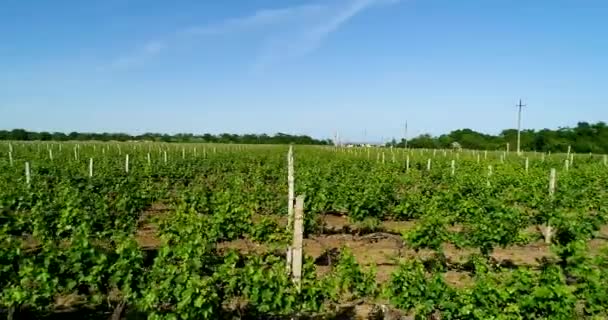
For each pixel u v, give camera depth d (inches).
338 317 345.4
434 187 861.2
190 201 623.2
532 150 2711.6
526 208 666.2
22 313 333.4
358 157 1577.3
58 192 602.5
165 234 427.5
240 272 296.7
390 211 665.6
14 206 552.4
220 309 298.2
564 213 542.3
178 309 270.1
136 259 307.7
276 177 988.6
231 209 486.6
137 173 919.7
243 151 1851.6
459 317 290.8
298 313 324.8
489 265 422.0
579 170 1041.5
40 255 312.7
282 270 306.0
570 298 275.4
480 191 719.7
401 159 1545.3
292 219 512.4
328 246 551.2
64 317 336.8
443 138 3339.1
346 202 612.7
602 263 337.1
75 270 304.5
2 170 879.1
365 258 501.7
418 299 305.0
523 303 277.0
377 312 350.3
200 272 320.2
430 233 443.2
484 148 2938.0
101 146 2079.2
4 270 295.3
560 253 370.3
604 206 644.1
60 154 1417.3
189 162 1236.5
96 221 473.4
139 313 337.1
